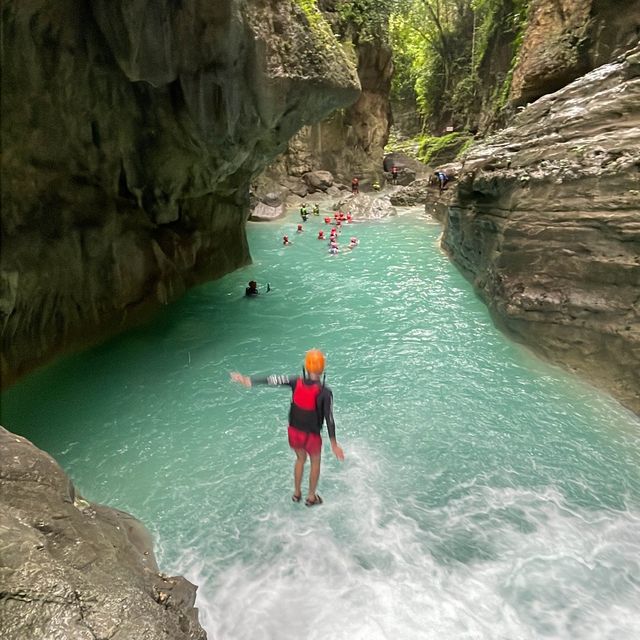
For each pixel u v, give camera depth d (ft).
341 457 16.81
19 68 23.75
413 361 30.42
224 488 20.04
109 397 26.30
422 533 17.78
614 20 56.70
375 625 14.33
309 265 52.37
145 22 25.63
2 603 9.26
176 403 25.98
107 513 15.60
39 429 23.40
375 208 82.38
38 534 11.50
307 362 16.74
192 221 42.16
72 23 25.52
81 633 9.37
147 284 36.22
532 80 66.03
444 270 50.01
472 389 27.17
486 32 98.94
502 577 15.94
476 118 109.29
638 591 15.44
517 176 35.55
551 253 30.45
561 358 29.04
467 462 21.54
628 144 29.22
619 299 26.48
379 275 48.60
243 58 30.01
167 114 32.40
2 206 24.31
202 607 14.84
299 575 16.05
